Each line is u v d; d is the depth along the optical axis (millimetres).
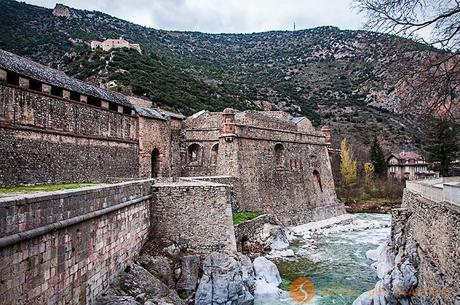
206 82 120188
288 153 54438
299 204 54500
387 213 69188
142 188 24625
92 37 135625
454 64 14203
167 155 45656
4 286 10703
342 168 87562
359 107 140125
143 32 180500
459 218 14977
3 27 121125
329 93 150000
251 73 171875
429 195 22766
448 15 14180
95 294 16891
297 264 34688
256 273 28891
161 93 84125
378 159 97750
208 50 197375
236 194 43531
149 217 26109
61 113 28719
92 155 32594
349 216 62531
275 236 39781
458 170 62531
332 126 127000
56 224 13336
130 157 39125
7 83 23500
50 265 13117
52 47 115438
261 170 48500
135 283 19828
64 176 28719
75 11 157625
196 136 49281
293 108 131125
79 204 15344
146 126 42031
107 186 18734
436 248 18500
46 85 27297
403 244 28094
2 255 10625
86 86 34156
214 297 23281
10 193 16391
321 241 44125
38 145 26062
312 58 182125
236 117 47938
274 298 26688
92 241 16703
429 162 77125
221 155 45062
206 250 26172
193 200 26703
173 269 23641
